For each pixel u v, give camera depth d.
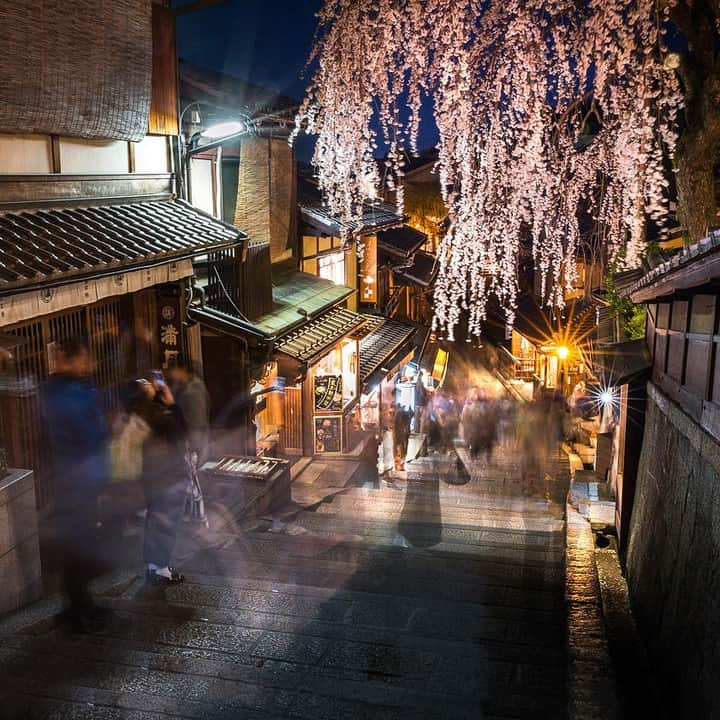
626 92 11.18
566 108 12.41
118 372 10.46
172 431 7.01
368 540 10.62
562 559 9.82
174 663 5.50
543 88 12.03
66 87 8.95
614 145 12.72
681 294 7.49
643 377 10.86
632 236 14.12
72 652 5.62
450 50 12.28
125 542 8.37
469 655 5.96
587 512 12.70
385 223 23.89
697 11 10.66
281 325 15.54
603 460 16.27
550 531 11.69
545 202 17.23
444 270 30.59
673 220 19.11
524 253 29.78
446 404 14.41
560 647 6.51
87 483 6.29
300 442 18.62
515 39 11.59
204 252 10.73
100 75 9.55
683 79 11.15
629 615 8.55
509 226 19.66
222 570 8.18
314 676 5.41
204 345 14.02
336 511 13.01
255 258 15.63
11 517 6.36
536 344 30.03
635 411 11.04
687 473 7.22
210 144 12.81
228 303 14.16
